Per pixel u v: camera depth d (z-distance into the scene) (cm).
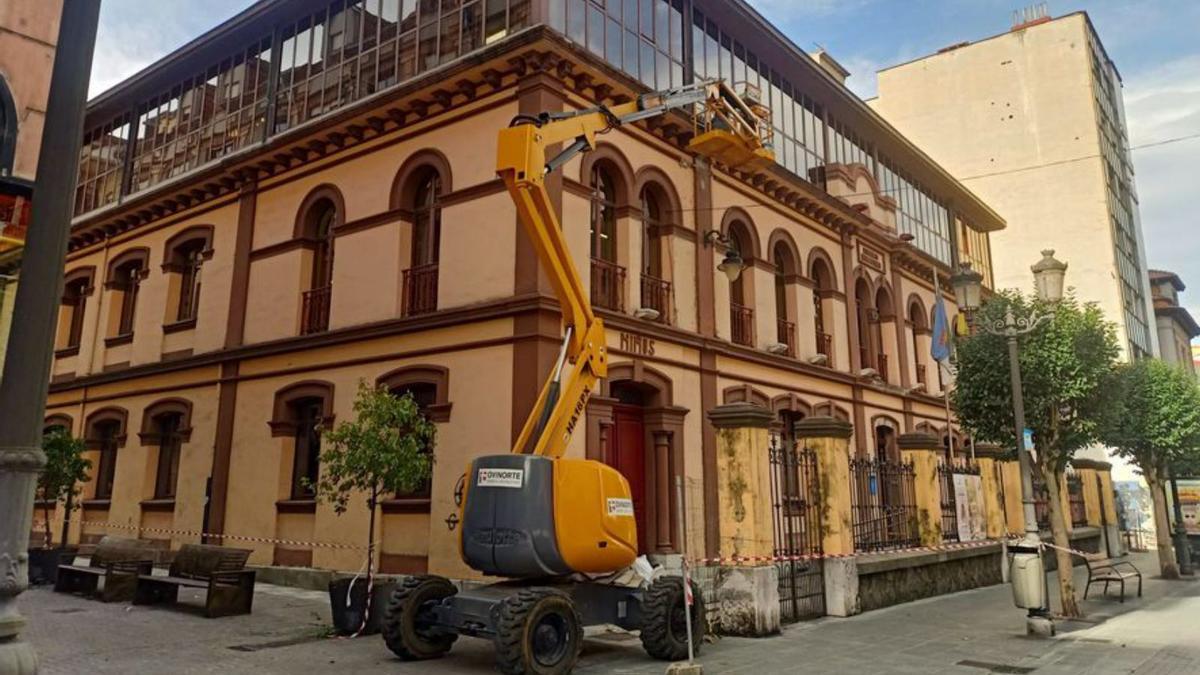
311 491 1488
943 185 2850
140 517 1791
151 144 2102
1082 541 2338
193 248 1927
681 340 1511
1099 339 1316
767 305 1814
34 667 405
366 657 876
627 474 1414
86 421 2016
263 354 1611
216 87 1945
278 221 1689
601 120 1004
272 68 1802
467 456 1258
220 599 1130
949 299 2798
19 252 578
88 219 2116
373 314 1452
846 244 2178
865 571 1285
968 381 1374
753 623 1030
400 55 1541
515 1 1370
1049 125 4012
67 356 2148
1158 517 1947
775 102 2003
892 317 2386
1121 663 887
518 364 1226
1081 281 3844
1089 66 3991
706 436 1544
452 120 1409
